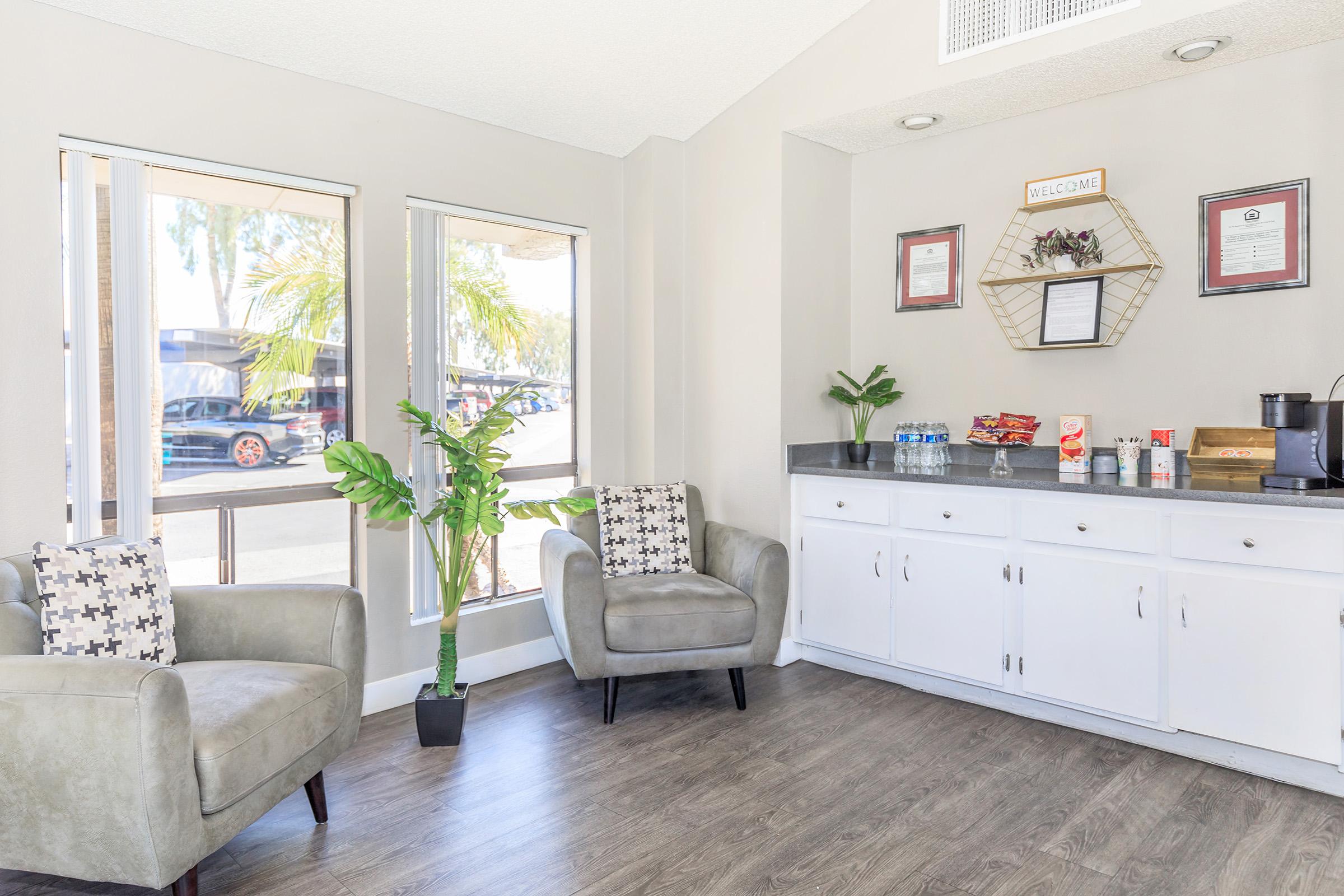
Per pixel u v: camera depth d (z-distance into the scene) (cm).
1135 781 253
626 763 268
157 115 264
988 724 299
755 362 369
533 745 283
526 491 375
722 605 303
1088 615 282
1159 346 311
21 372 242
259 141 286
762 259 364
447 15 284
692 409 400
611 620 293
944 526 318
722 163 381
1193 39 269
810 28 333
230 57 279
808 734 290
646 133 385
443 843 218
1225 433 292
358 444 275
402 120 322
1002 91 313
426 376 331
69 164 249
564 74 330
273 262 298
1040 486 290
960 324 364
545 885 199
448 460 324
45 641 200
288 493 303
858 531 345
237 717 190
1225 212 294
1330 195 274
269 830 225
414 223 328
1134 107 313
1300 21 256
